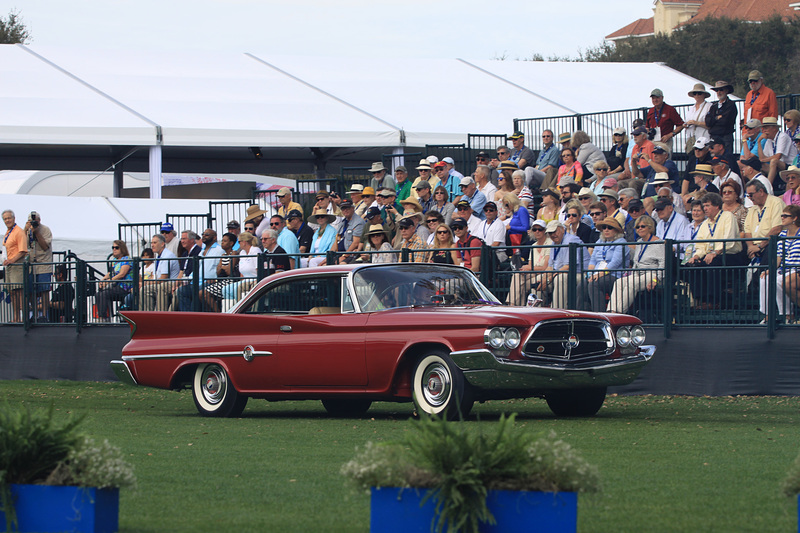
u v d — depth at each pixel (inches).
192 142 2112.5
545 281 1147.9
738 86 5531.5
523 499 358.3
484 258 1178.0
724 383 1045.8
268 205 2144.4
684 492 498.0
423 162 1761.8
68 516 390.9
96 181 2674.7
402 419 879.1
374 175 1861.5
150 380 970.1
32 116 2064.5
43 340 1508.4
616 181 1473.9
